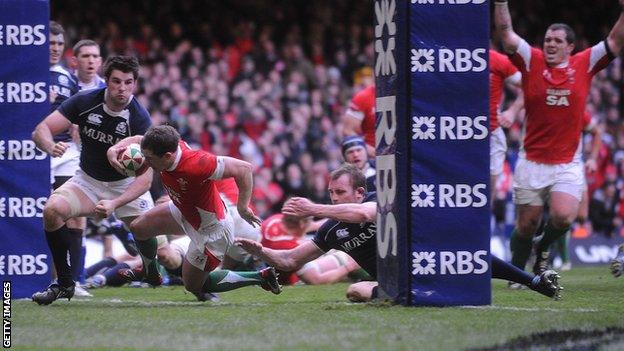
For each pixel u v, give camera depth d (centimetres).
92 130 2030
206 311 1870
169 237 2619
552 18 6275
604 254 4059
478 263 1844
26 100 2144
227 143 4781
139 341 1483
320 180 4741
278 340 1469
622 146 5141
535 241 2638
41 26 2144
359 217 1941
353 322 1656
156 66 4959
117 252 3256
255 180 4622
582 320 1675
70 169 2514
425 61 1812
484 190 1836
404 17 1811
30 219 2155
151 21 5531
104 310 1903
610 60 2478
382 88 1880
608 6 6272
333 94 5247
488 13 1819
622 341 1448
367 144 3089
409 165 1825
